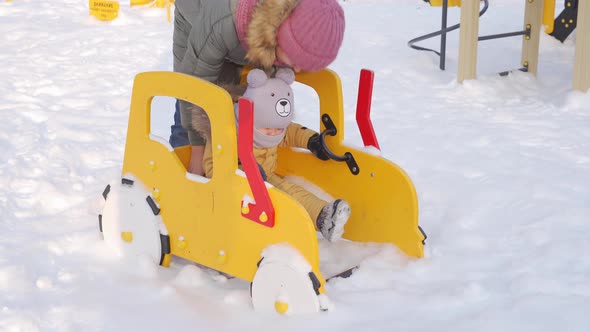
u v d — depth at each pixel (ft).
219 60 7.32
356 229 8.02
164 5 26.11
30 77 16.29
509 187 9.74
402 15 25.34
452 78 16.75
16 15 24.18
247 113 6.39
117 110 14.19
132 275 7.39
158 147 7.43
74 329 6.37
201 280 7.20
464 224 8.61
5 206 9.23
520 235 8.23
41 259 7.70
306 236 6.38
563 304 6.55
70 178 10.25
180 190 7.32
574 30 20.54
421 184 10.00
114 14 23.53
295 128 8.30
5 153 11.33
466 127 12.90
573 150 11.41
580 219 8.61
